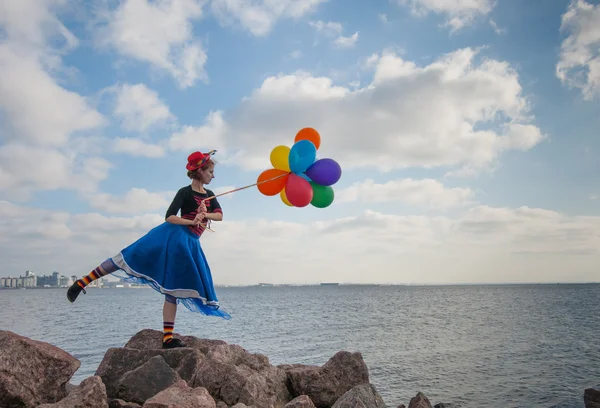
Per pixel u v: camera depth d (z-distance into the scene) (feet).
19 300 381.40
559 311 205.36
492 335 112.68
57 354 16.70
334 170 20.74
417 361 75.25
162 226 19.33
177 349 18.78
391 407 48.44
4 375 15.11
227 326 136.98
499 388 56.70
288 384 20.38
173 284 18.80
